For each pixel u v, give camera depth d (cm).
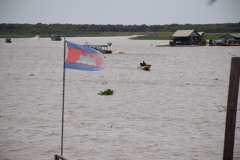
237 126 8175
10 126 8012
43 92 11856
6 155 6419
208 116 8944
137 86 13212
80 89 12450
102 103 10238
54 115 8906
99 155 6444
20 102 10338
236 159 6400
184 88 12862
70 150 6669
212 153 6594
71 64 5544
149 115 8994
